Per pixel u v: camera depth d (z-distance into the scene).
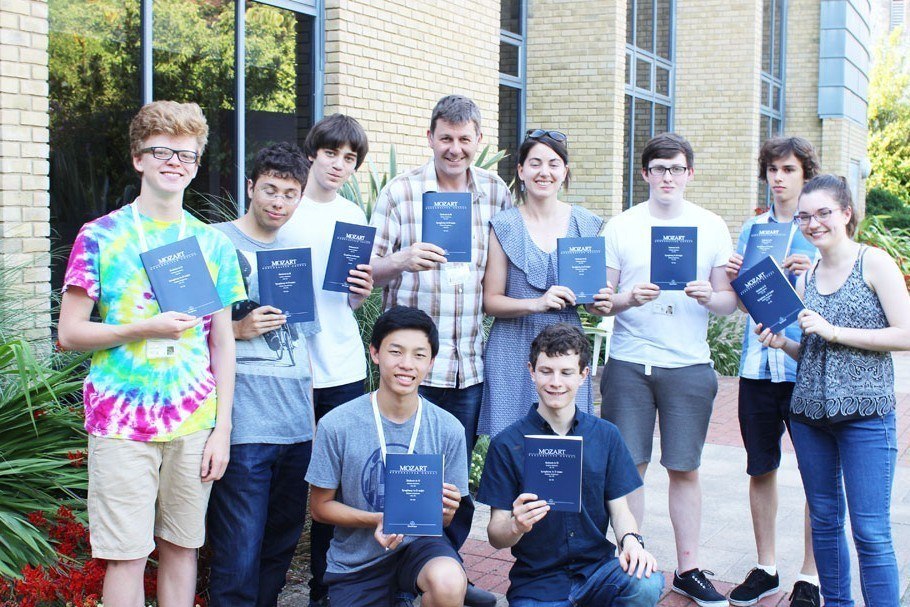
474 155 4.41
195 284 3.29
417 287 4.39
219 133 7.82
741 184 17.55
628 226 4.55
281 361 3.85
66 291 3.29
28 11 5.73
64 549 4.11
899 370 11.57
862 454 3.80
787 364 4.44
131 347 3.29
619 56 13.15
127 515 3.29
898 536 5.51
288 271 3.78
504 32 12.98
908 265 18.14
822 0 21.05
